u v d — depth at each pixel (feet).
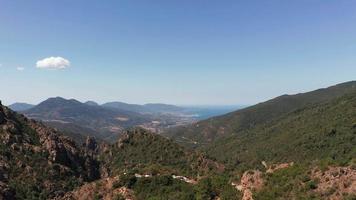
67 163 453.99
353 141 617.21
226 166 485.97
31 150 431.43
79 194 366.84
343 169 229.66
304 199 223.71
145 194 336.90
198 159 483.92
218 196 301.22
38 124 504.02
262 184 268.00
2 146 412.36
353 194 208.44
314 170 244.63
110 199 343.46
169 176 353.10
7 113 469.57
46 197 376.68
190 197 308.60
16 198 358.43
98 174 496.23
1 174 374.43
